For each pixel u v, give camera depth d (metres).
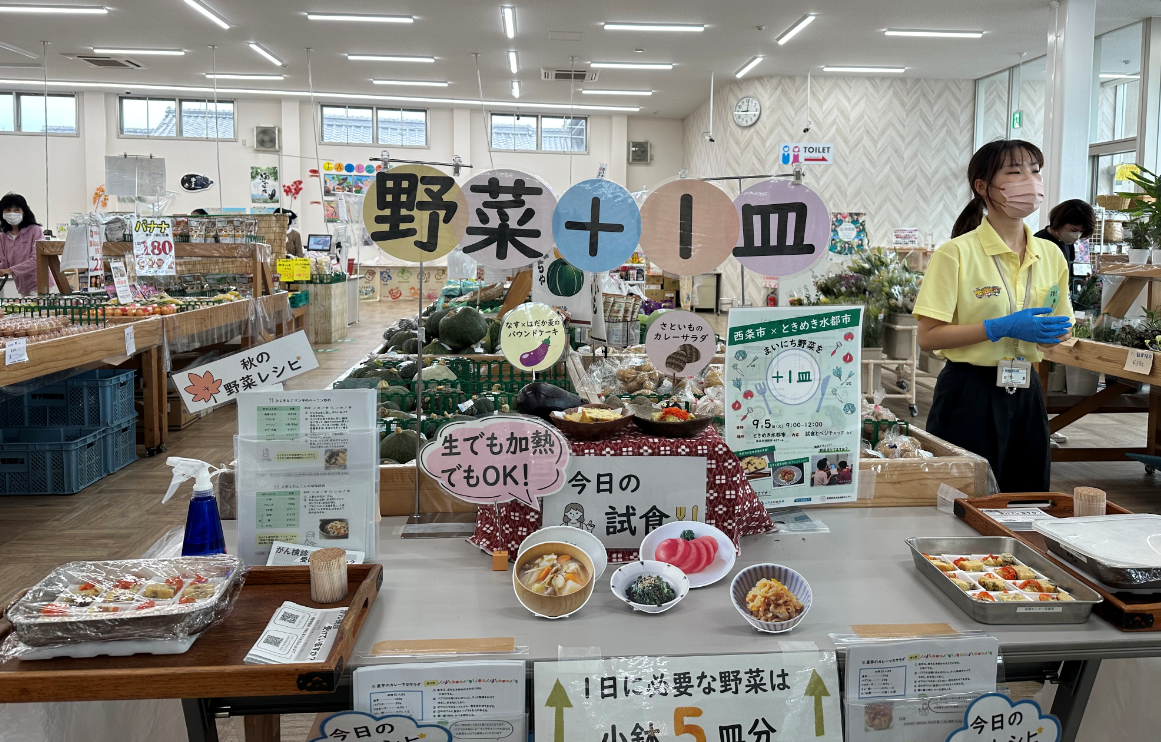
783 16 9.37
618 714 1.13
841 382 1.67
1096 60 9.61
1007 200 2.11
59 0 8.91
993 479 1.86
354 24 9.84
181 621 1.10
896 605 1.33
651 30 10.01
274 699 1.22
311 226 15.72
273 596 1.29
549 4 8.95
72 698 1.02
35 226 6.53
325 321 9.93
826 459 1.68
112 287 5.60
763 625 1.22
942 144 12.95
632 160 16.73
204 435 5.38
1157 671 1.51
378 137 15.91
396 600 1.34
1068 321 1.98
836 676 1.16
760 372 1.65
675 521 1.51
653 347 1.82
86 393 4.27
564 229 1.66
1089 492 1.60
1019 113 11.92
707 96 14.27
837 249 6.86
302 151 15.62
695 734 1.14
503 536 1.51
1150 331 3.62
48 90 14.56
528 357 1.80
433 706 1.13
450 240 1.64
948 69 12.08
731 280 13.43
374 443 1.45
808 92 12.58
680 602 1.34
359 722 1.12
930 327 2.24
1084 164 8.55
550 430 1.47
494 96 14.55
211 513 1.39
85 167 14.91
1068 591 1.32
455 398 2.51
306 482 1.44
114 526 3.62
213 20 9.59
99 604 1.13
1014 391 2.23
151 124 15.19
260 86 13.90
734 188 13.29
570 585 1.30
